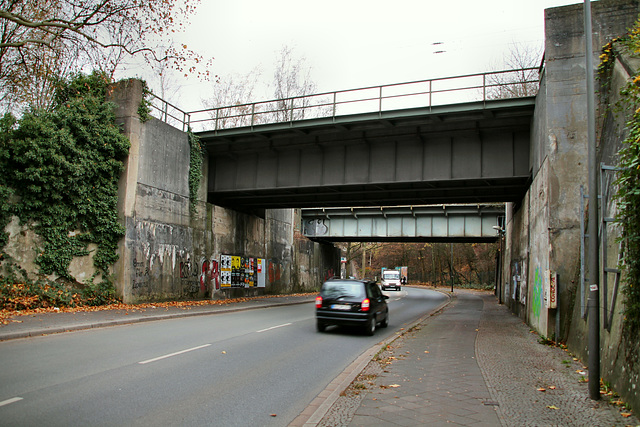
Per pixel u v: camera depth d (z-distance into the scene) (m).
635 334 5.88
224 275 26.00
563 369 8.03
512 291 22.78
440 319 18.56
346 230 39.62
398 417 5.17
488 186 20.72
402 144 20.89
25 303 14.54
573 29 13.02
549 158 12.64
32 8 16.98
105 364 7.69
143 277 19.09
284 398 6.18
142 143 19.50
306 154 22.89
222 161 25.03
